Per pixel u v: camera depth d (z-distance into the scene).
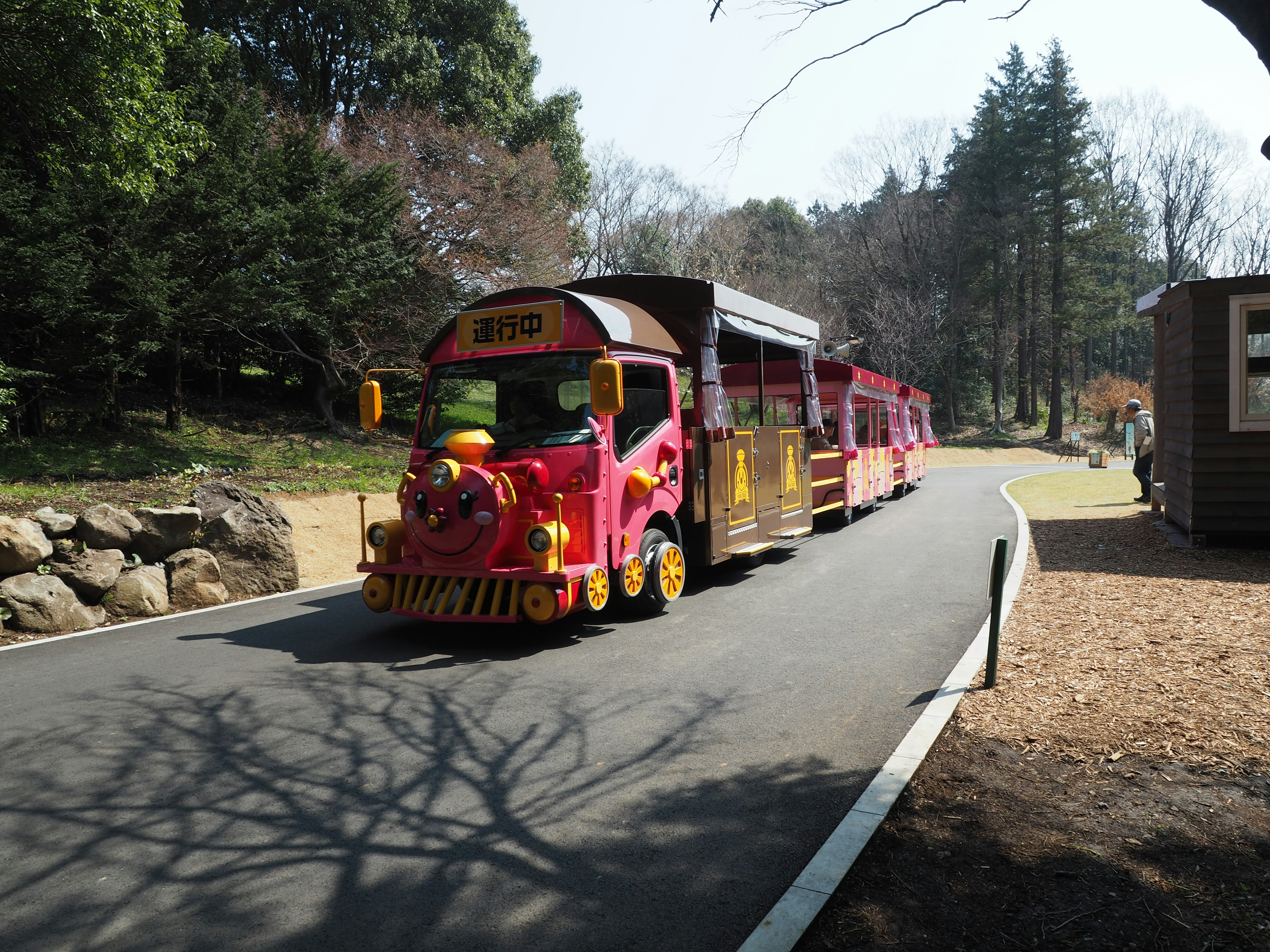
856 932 2.76
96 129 11.96
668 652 6.54
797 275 49.94
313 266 18.64
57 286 13.25
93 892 3.12
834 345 15.72
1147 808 3.57
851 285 50.03
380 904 3.01
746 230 46.84
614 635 7.14
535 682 5.77
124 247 14.52
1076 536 11.52
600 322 7.16
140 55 11.91
